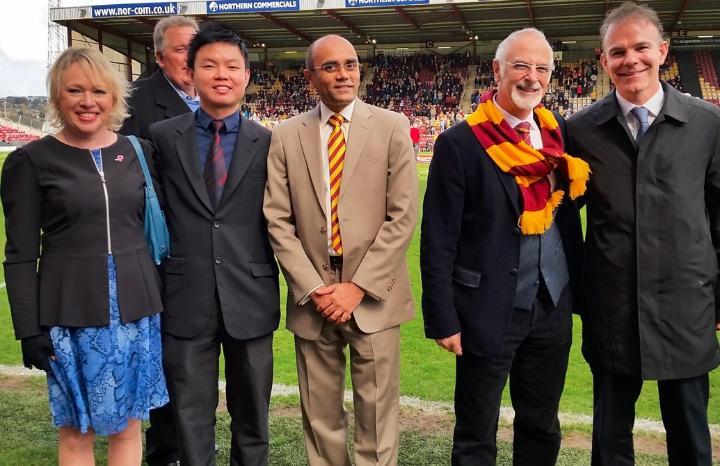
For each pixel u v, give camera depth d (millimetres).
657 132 2576
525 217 2658
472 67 36062
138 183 2674
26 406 4055
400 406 4078
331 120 2830
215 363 2893
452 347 2770
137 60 35531
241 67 2844
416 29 33469
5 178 2492
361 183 2797
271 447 3520
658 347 2594
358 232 2781
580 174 2592
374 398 2846
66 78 2480
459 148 2730
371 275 2740
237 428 2943
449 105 34000
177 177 2822
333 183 2814
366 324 2791
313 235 2826
